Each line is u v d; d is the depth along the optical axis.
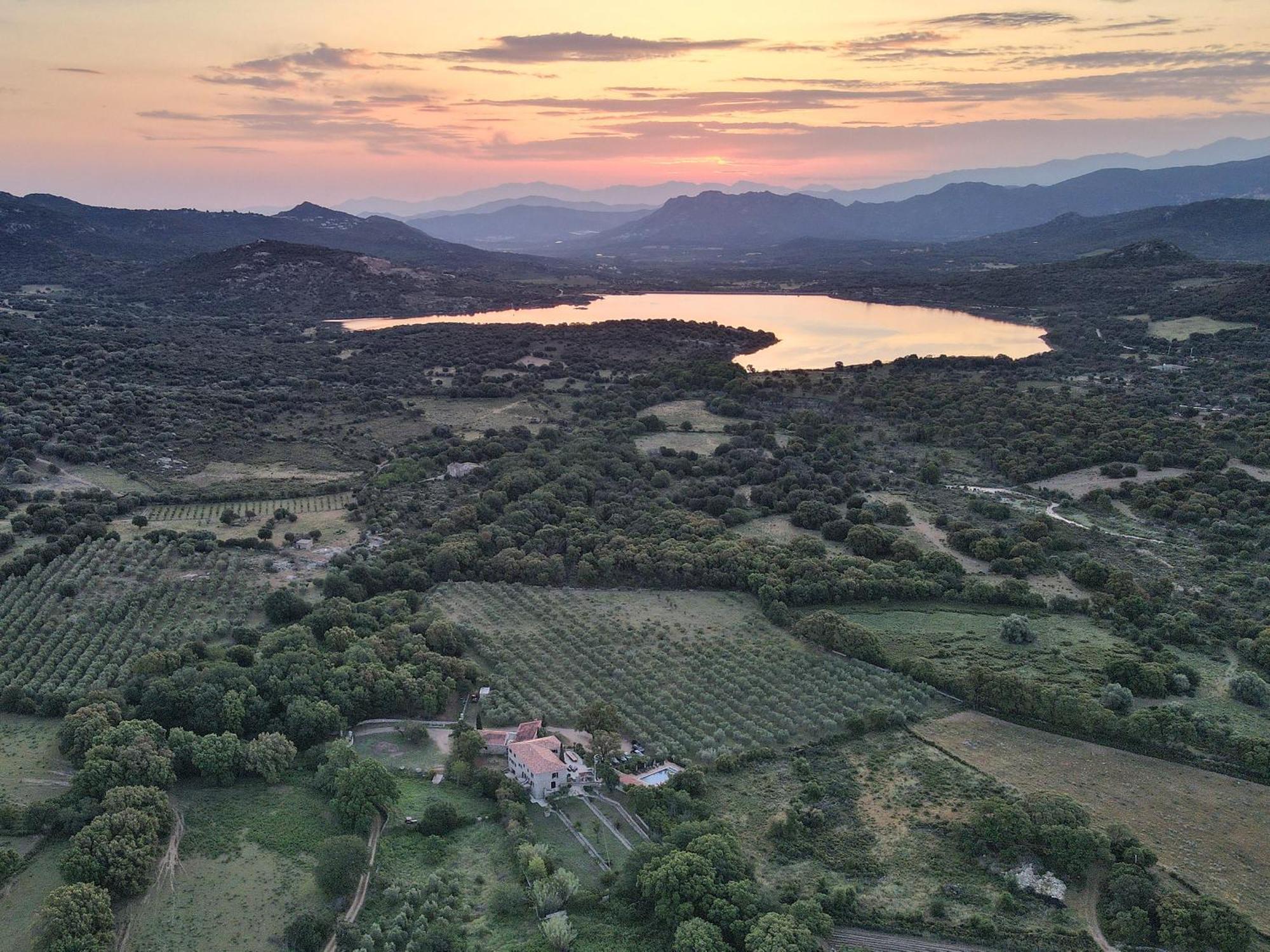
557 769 107.12
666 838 95.44
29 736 109.69
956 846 97.56
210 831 95.69
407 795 105.75
